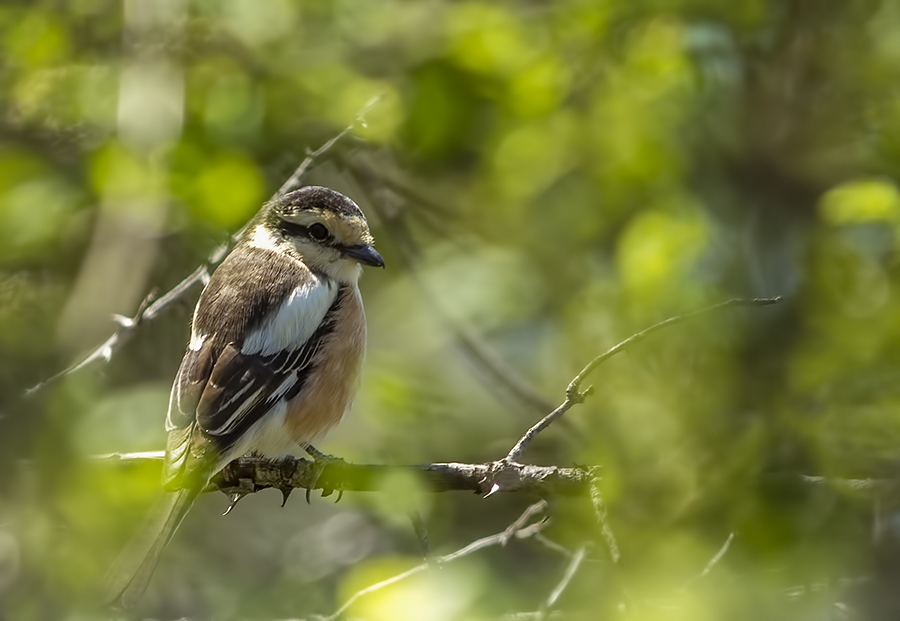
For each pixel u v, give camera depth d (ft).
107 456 30.91
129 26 40.63
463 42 40.19
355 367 33.45
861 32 45.98
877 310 38.65
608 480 26.37
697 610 29.32
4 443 33.24
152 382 42.55
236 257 34.09
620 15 42.68
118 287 40.75
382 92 37.27
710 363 40.40
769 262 46.32
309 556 43.34
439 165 46.24
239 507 46.80
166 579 42.06
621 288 40.88
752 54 45.73
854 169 46.57
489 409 45.32
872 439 37.04
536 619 29.32
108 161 37.19
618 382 40.29
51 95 39.52
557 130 42.55
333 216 33.88
